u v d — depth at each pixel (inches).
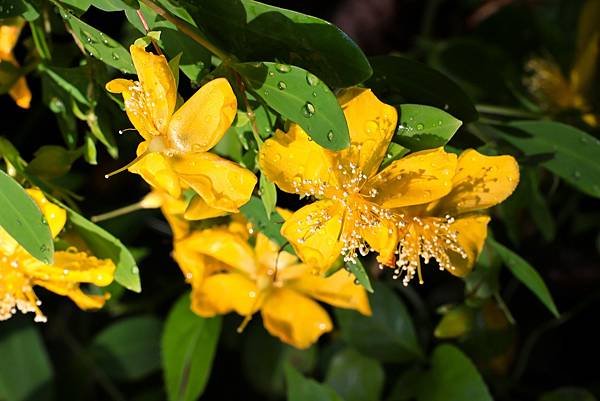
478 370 22.7
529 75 26.3
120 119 20.2
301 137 18.4
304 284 21.8
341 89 18.6
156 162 18.2
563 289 25.2
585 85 24.9
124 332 24.2
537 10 26.8
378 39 27.8
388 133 18.6
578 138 20.6
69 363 24.3
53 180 21.5
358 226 18.8
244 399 24.7
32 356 23.6
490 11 27.7
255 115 18.7
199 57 18.7
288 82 18.3
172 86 18.1
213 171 18.3
